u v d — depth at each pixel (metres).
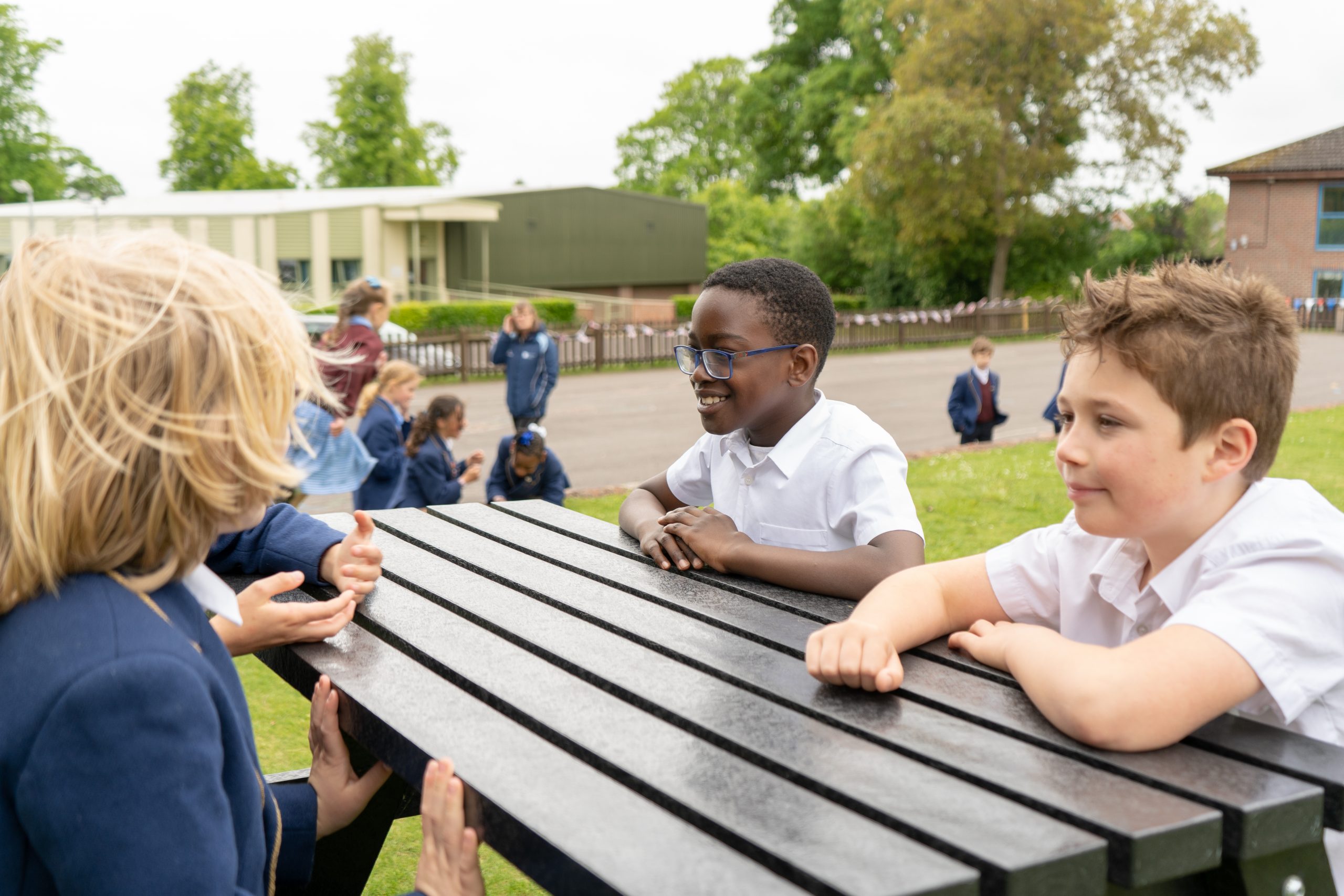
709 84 69.12
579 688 1.36
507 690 1.34
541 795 1.04
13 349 0.97
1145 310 1.22
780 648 1.50
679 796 1.02
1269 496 1.33
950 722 1.21
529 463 6.16
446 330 20.36
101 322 0.96
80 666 0.93
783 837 0.93
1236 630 1.16
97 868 0.92
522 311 10.29
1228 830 0.99
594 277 38.41
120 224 1.13
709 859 0.91
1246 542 1.27
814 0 44.50
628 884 0.86
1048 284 36.19
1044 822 0.96
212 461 0.99
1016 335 30.80
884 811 0.98
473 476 6.09
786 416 2.23
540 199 36.62
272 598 1.82
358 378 6.96
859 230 39.66
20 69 53.66
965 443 10.83
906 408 15.24
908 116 32.66
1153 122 33.62
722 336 2.13
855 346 27.62
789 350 2.15
